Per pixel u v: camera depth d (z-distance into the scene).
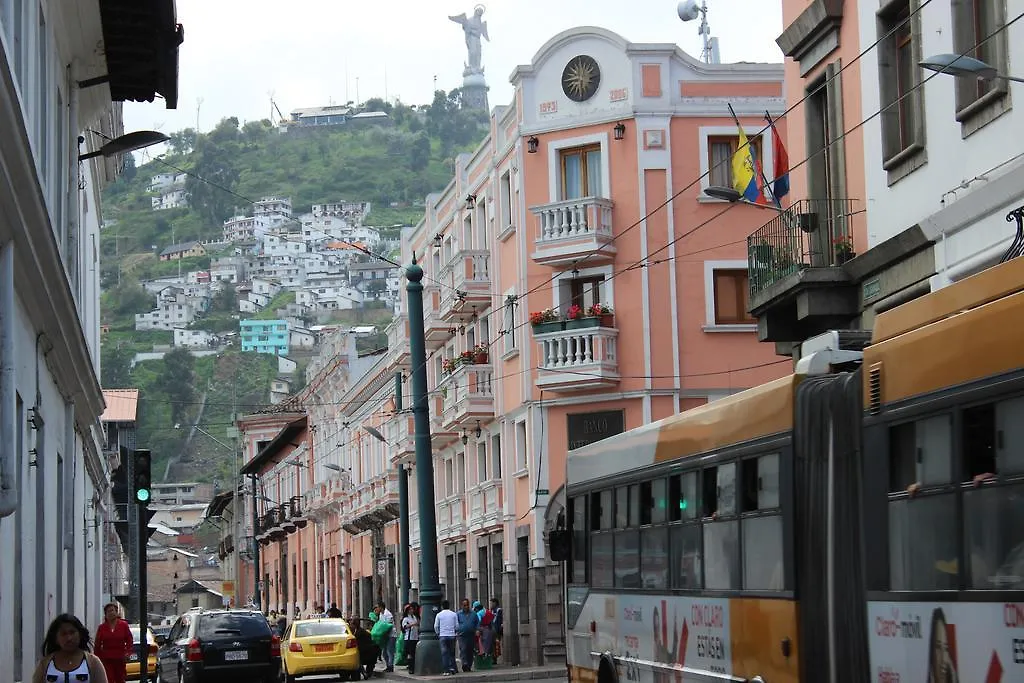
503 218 56.78
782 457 14.47
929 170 25.73
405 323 70.81
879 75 27.45
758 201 32.56
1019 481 10.11
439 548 68.25
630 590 19.77
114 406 85.06
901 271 26.41
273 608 126.19
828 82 29.62
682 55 52.22
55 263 22.42
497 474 59.09
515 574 55.34
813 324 30.06
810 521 13.83
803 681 13.80
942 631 11.08
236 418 113.00
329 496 95.62
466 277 58.50
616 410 51.62
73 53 29.55
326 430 100.19
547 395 52.84
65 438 30.88
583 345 51.72
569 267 52.66
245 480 133.25
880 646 12.14
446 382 61.78
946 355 11.25
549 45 53.16
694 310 51.41
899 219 26.86
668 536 18.08
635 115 51.75
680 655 17.48
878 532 12.23
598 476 21.70
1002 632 10.25
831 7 29.02
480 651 52.00
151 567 185.88
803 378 14.37
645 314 51.41
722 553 16.06
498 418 57.44
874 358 12.50
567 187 53.28
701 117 51.94
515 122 54.59
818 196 30.58
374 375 81.12
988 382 10.59
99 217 50.84
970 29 24.58
